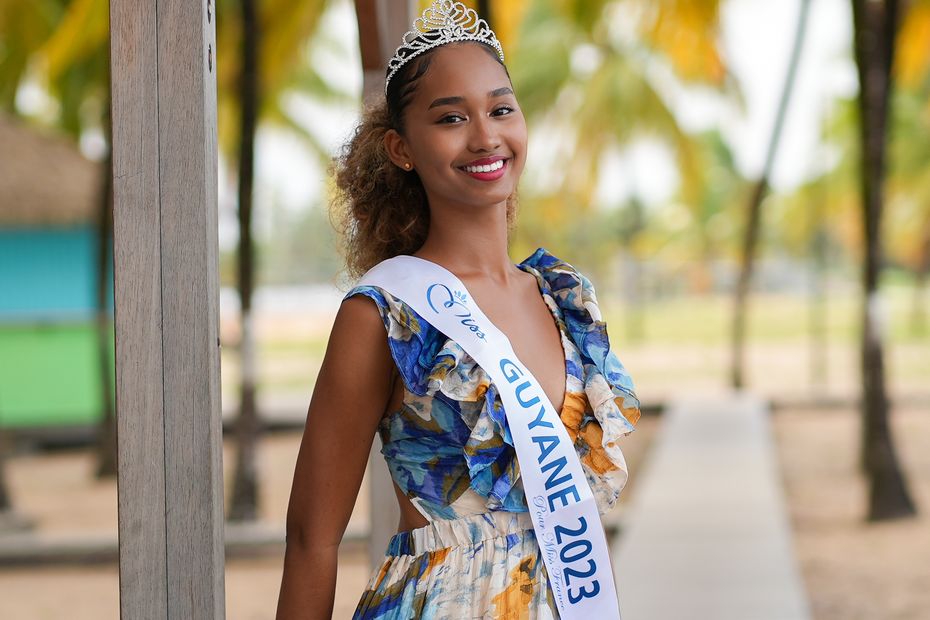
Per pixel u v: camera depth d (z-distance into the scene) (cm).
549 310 165
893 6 704
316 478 152
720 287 4097
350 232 179
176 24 151
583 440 156
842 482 870
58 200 1088
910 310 3259
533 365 157
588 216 3070
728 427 1048
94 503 860
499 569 149
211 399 151
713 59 1134
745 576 486
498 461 150
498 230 163
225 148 1405
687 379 1812
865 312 729
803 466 961
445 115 154
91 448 1195
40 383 1130
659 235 3731
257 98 732
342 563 604
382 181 171
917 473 909
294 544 154
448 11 159
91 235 1125
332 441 152
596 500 155
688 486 731
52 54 833
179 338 151
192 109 151
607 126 1883
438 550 151
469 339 150
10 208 1073
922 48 991
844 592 543
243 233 723
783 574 487
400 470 154
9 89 1149
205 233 151
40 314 1125
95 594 568
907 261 3519
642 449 1057
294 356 2445
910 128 2141
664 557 527
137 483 150
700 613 429
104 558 643
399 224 172
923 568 584
